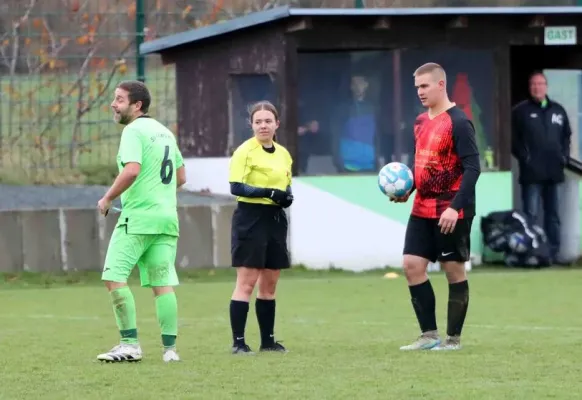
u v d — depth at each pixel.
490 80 52.66
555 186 53.22
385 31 51.50
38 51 54.62
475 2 56.97
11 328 34.16
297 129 50.94
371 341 30.50
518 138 53.16
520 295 41.75
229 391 22.56
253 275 28.31
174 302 26.86
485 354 27.39
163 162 26.66
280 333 32.53
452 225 27.25
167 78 55.25
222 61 53.12
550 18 52.72
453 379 23.83
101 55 55.09
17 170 54.69
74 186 54.59
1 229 48.62
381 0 54.75
